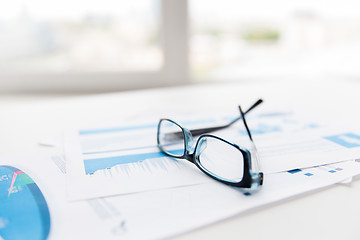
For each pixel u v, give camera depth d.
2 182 0.35
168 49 1.04
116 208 0.30
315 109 0.69
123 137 0.52
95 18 1.00
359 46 1.16
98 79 1.04
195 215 0.29
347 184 0.35
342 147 0.45
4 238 0.26
